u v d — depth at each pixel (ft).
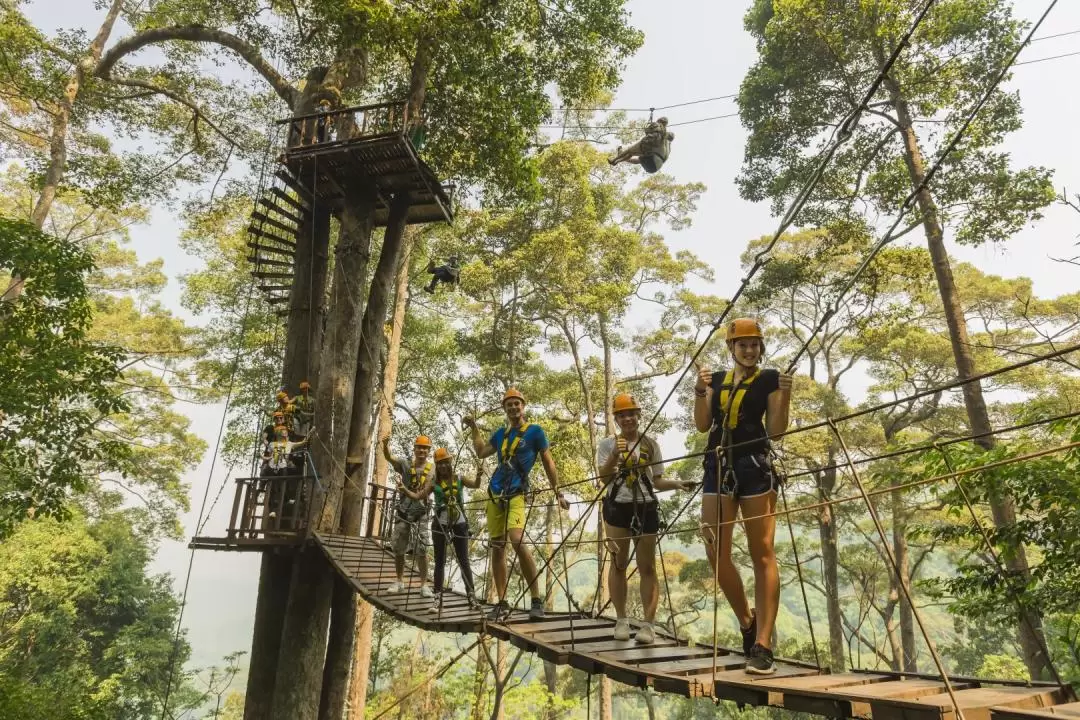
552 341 86.22
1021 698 7.39
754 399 10.68
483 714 59.98
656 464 12.78
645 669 10.64
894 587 75.31
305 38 43.80
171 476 96.17
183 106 58.85
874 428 70.69
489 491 17.53
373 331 35.12
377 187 35.37
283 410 30.68
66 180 51.80
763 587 10.05
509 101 41.98
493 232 71.51
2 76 47.29
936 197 44.55
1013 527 21.39
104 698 68.74
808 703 8.31
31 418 29.58
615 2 42.14
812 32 49.98
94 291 89.61
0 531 28.71
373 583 23.52
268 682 27.68
